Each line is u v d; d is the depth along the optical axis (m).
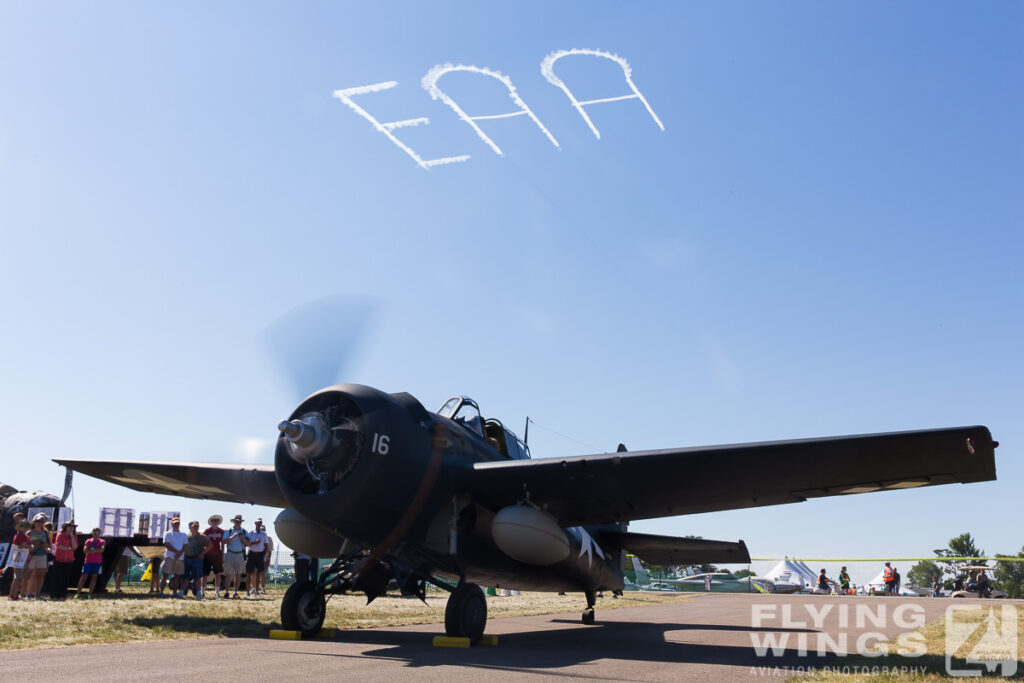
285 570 22.28
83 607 10.62
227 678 5.18
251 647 7.28
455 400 9.55
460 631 8.09
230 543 15.08
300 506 7.86
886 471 8.29
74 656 6.25
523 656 7.18
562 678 5.62
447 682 5.27
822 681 5.66
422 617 11.87
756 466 8.29
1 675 5.11
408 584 9.03
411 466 7.96
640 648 8.29
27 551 12.68
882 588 38.03
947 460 7.84
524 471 8.51
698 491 9.23
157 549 17.44
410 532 8.32
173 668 5.61
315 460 7.70
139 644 7.34
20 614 9.10
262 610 11.43
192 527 14.40
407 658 6.71
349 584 8.92
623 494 9.31
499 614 14.20
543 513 8.98
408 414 8.13
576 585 12.16
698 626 11.95
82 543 15.41
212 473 10.43
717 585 38.56
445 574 9.05
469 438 9.26
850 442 7.46
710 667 6.55
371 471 7.62
